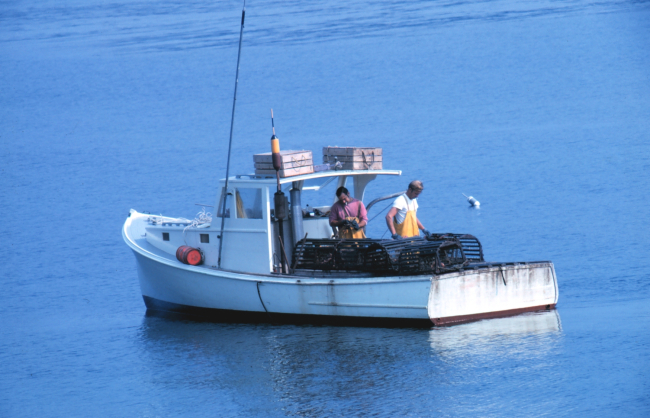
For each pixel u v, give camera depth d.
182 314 49.19
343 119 149.12
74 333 47.97
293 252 44.72
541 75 190.88
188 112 171.62
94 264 67.44
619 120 129.12
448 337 39.97
